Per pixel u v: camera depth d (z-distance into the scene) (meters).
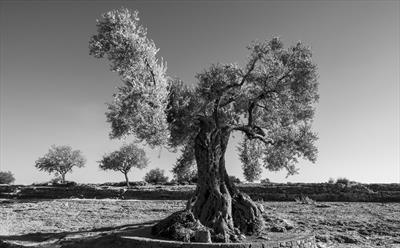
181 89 30.47
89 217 41.59
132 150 85.94
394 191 50.69
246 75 30.95
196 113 30.00
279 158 34.69
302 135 34.06
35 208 48.28
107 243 24.73
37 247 25.86
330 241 28.33
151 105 27.66
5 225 36.47
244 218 27.30
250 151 37.44
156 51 28.81
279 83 30.91
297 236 25.81
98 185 74.75
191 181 77.00
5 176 108.44
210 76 31.14
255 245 22.84
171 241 23.00
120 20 28.78
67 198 62.66
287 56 30.91
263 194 53.12
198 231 23.94
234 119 33.09
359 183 58.22
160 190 59.34
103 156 87.00
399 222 35.19
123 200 55.12
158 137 27.16
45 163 94.75
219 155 29.00
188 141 32.25
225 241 24.55
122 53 28.11
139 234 25.44
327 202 49.34
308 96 32.12
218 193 27.48
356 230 32.28
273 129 34.16
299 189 54.09
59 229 34.38
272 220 29.59
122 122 28.77
